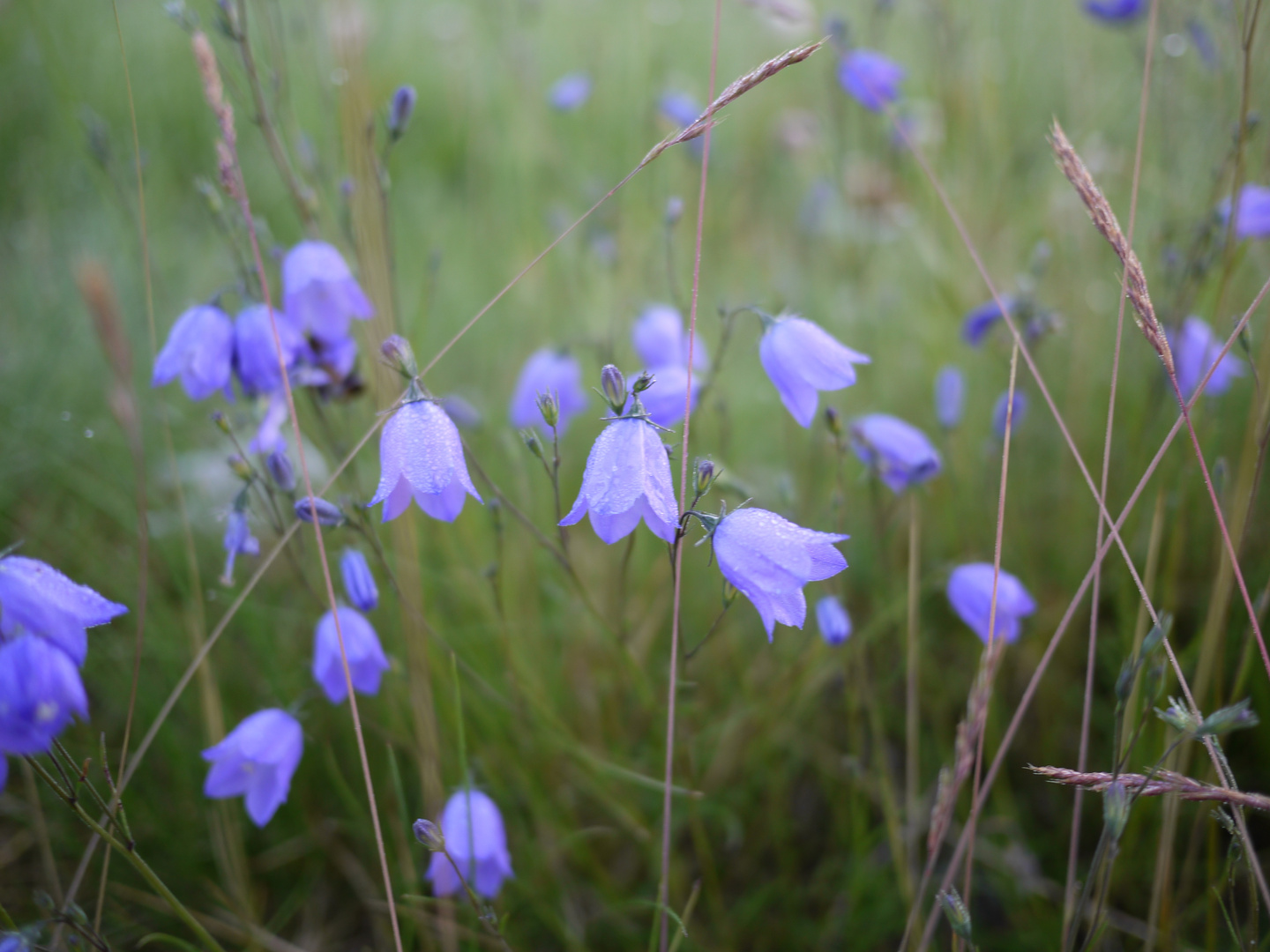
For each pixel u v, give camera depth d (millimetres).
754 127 458
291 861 227
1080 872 220
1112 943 208
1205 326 226
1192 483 224
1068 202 325
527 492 249
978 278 315
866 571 270
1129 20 291
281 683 226
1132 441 257
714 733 234
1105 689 242
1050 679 243
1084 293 306
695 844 237
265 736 173
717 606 253
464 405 234
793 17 282
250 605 232
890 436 201
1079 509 264
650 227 352
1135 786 136
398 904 209
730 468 256
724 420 229
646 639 251
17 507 275
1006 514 256
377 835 154
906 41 448
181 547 257
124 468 279
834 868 225
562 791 234
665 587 260
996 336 273
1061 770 141
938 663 265
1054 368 302
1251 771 222
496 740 219
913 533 196
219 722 205
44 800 217
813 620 254
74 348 305
